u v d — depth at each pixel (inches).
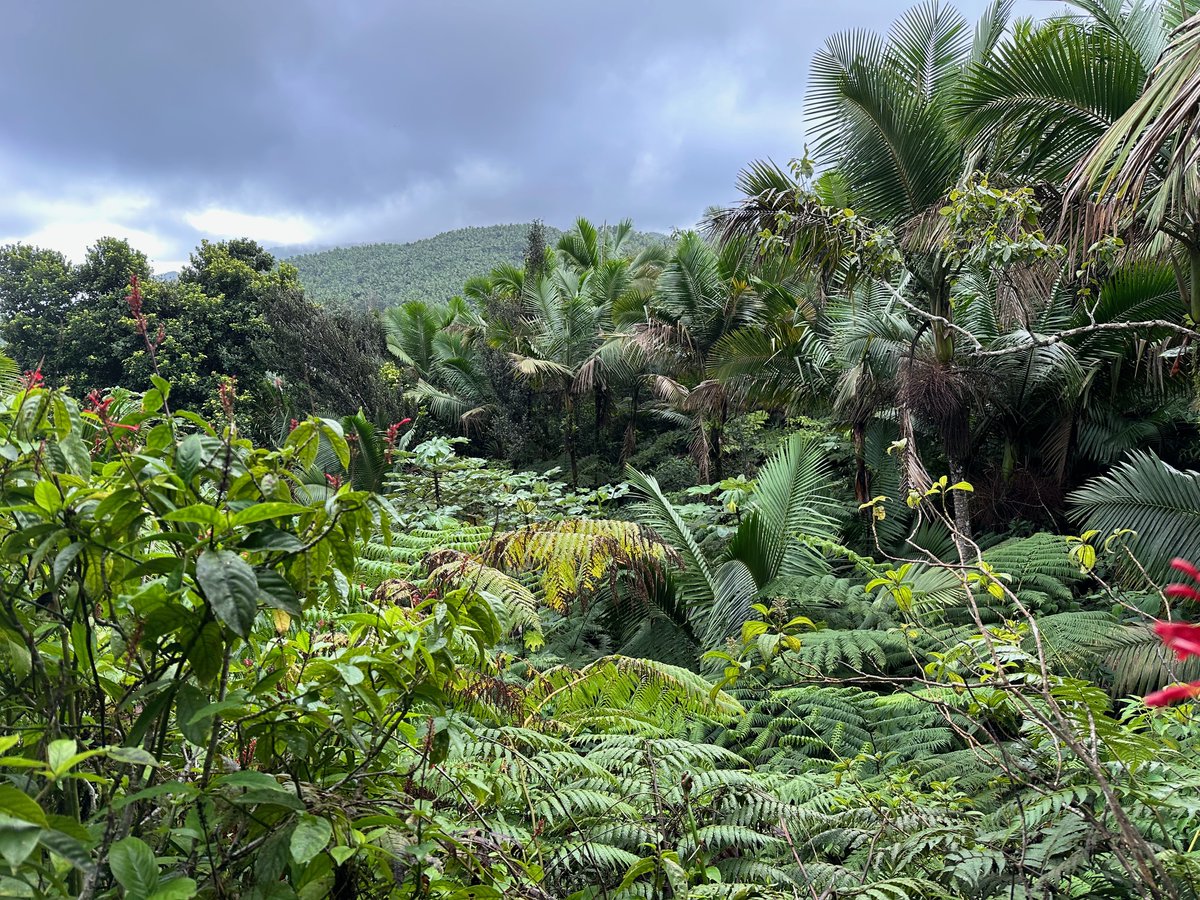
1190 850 62.4
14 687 47.8
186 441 45.2
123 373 668.7
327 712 52.7
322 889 46.1
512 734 89.7
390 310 884.6
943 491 92.0
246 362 669.3
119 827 42.3
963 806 92.7
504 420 639.8
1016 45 216.7
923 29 318.7
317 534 47.2
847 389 332.2
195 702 42.3
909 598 77.2
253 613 38.5
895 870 74.9
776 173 304.5
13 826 27.4
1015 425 354.6
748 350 369.7
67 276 703.7
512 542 162.4
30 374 48.2
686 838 87.0
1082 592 244.5
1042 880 61.7
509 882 63.1
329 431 49.9
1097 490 216.2
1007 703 69.4
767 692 168.7
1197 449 355.3
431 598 62.5
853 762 122.5
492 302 778.8
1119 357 305.3
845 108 282.0
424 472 313.3
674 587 228.7
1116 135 139.3
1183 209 163.3
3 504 44.3
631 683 122.4
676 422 639.8
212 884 45.4
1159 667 155.9
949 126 269.6
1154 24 254.4
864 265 268.2
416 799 65.7
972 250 208.2
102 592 44.8
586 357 617.9
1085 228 177.6
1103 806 64.2
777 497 252.5
